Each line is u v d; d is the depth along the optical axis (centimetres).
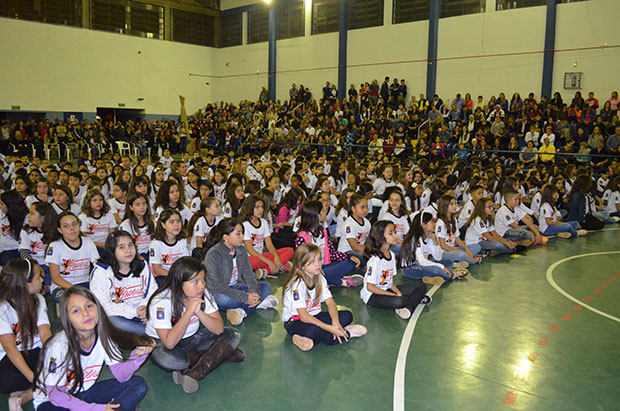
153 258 516
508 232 802
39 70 2277
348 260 605
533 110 1662
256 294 479
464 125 1769
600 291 602
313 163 1251
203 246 584
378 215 841
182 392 366
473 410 346
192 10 2752
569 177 1167
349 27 2308
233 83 2845
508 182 952
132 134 2395
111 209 705
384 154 1599
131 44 2566
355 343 452
